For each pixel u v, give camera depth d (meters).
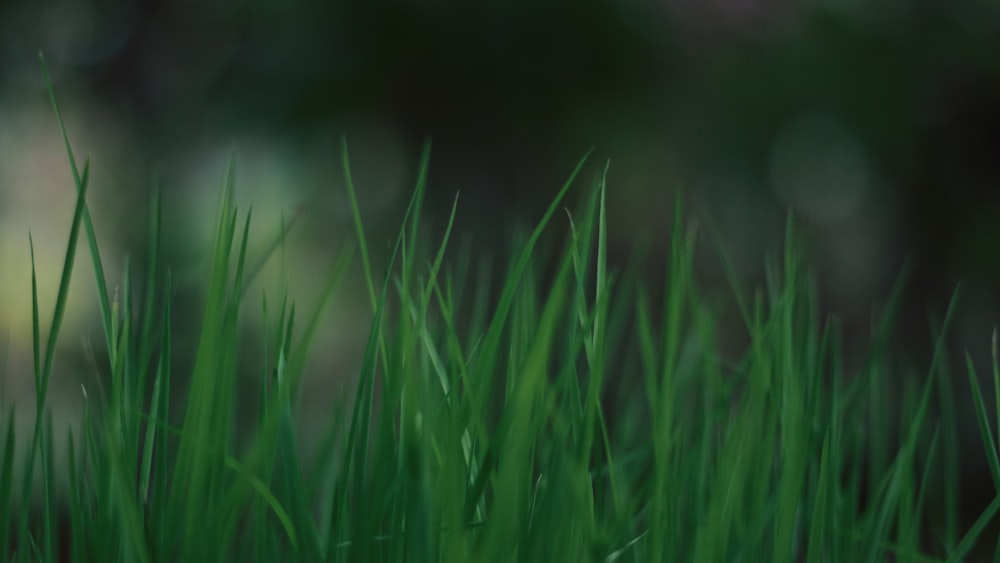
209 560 0.32
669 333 0.32
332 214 3.18
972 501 2.91
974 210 3.27
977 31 3.29
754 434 0.37
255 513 0.37
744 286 3.09
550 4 2.86
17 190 3.83
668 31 3.05
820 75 3.18
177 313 1.98
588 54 2.94
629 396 0.46
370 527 0.34
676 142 3.18
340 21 2.94
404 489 0.35
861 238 3.48
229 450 0.37
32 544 0.38
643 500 0.43
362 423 0.35
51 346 0.34
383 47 2.92
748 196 3.28
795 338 0.40
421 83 2.96
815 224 3.41
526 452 0.34
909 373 0.45
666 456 0.33
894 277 3.33
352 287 3.03
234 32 3.29
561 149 3.01
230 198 0.32
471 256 2.88
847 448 0.44
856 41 3.23
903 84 3.25
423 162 0.34
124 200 3.41
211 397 0.32
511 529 0.31
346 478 0.35
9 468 0.33
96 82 3.67
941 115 3.29
